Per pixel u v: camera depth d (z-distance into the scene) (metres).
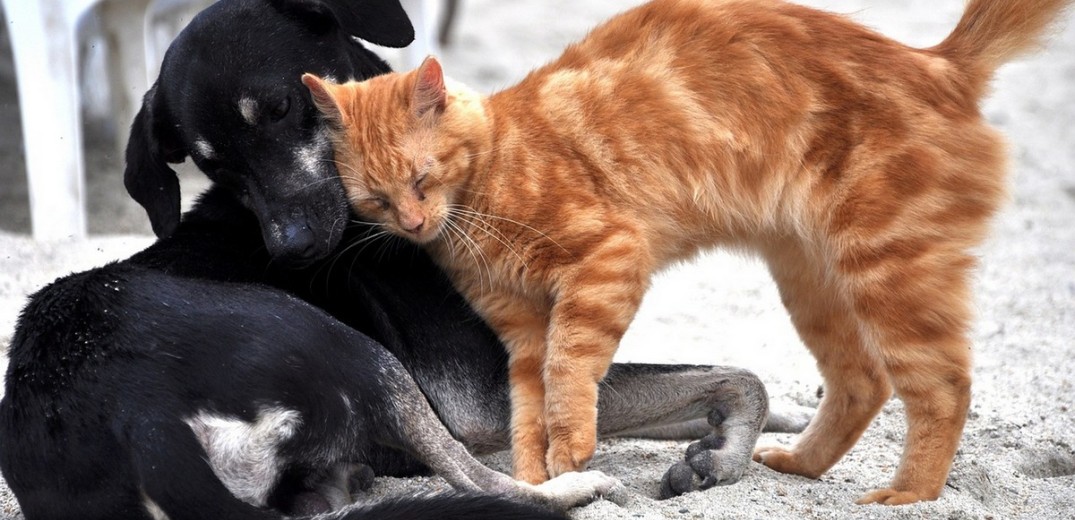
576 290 5.38
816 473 5.93
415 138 5.45
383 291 5.77
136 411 4.61
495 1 18.69
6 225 10.55
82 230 9.56
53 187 9.41
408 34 6.00
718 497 5.41
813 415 6.61
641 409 5.95
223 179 5.71
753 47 5.63
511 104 5.69
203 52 5.59
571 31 17.19
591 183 5.54
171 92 5.62
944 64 5.60
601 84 5.67
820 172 5.48
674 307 9.05
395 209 5.52
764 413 5.95
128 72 11.44
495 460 6.09
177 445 4.55
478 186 5.55
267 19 5.72
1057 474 6.28
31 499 4.71
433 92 5.46
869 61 5.55
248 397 4.77
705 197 5.64
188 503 4.50
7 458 4.77
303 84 5.65
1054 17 5.62
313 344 4.93
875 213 5.36
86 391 4.68
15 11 9.23
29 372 4.80
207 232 5.78
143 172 5.87
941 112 5.49
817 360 5.96
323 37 5.89
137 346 4.77
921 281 5.35
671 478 5.61
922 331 5.37
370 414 4.99
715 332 8.48
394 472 5.69
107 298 4.93
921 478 5.48
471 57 15.78
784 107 5.53
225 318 4.88
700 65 5.64
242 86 5.52
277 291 5.14
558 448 5.35
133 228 10.62
